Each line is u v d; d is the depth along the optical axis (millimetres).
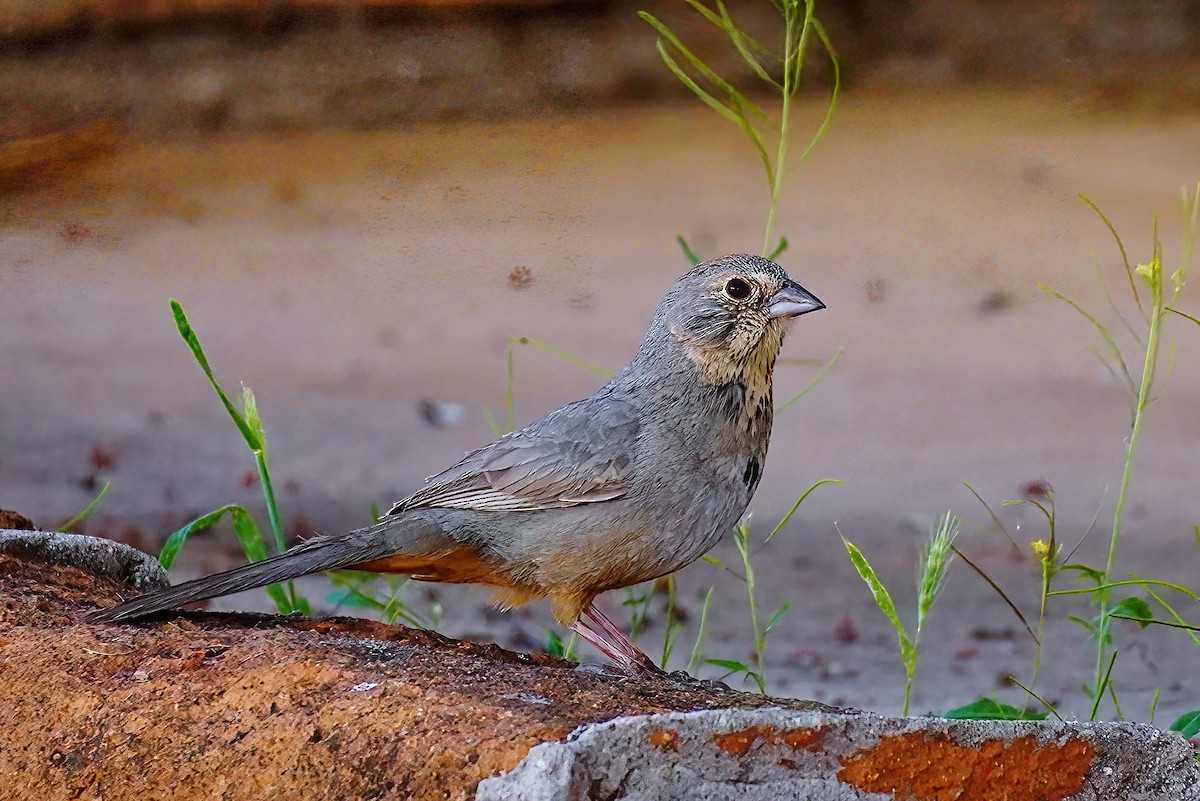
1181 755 4938
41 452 14898
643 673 6207
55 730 5164
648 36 23266
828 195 22438
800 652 10484
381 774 4520
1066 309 19391
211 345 18219
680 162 22766
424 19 22141
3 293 19219
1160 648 10539
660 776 4258
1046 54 25641
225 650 5387
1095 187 22281
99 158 20438
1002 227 21406
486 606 11453
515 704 4715
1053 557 6539
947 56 25516
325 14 21781
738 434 6676
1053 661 10242
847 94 25000
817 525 13500
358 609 10594
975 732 4672
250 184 20344
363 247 19891
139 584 6934
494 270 19844
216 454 15070
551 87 22828
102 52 20656
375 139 21672
